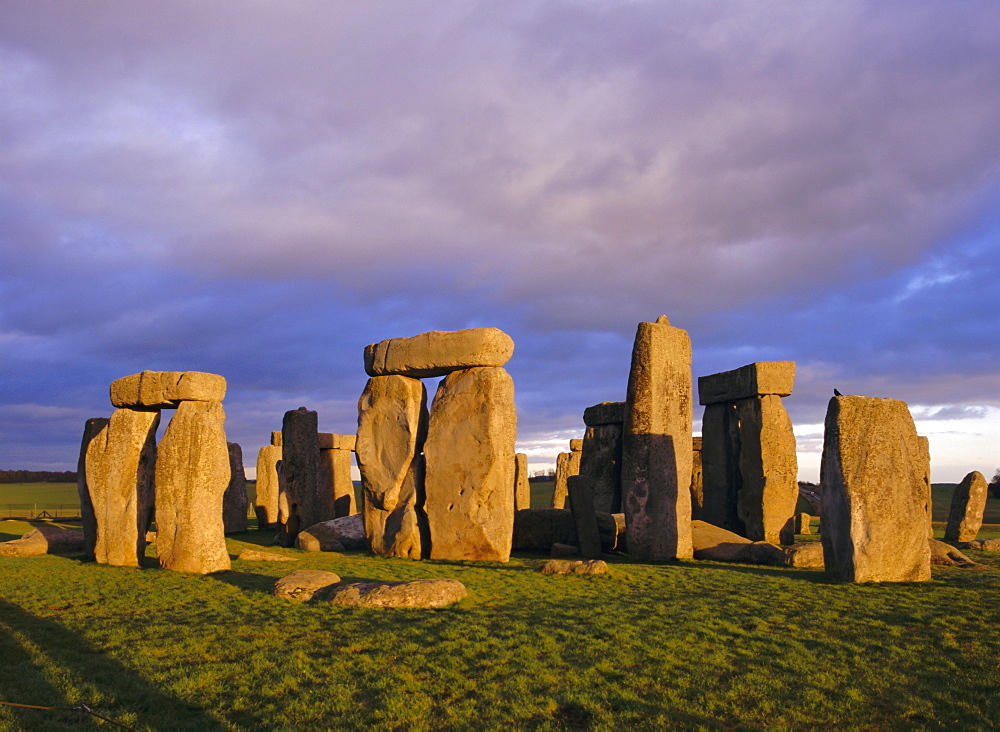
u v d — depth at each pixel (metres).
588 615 8.96
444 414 16.31
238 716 5.71
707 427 21.73
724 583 11.52
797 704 6.02
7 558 15.08
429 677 6.58
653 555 14.86
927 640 7.90
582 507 16.27
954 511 20.45
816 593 10.54
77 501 44.41
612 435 23.09
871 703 6.06
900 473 11.88
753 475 19.45
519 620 8.64
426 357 16.67
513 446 16.20
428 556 16.08
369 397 17.64
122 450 14.10
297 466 19.80
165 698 6.05
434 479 16.14
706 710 5.89
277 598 9.98
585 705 5.89
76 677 6.55
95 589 10.91
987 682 6.49
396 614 8.99
